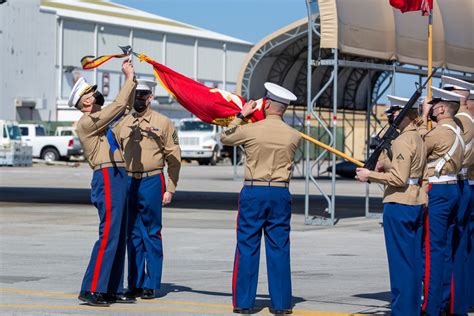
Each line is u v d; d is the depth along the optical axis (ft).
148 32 269.64
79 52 250.16
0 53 231.50
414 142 29.71
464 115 32.96
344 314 31.63
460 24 80.38
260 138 31.35
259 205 31.37
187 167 188.55
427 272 31.65
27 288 36.52
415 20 74.84
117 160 33.30
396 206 29.96
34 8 239.09
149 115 35.47
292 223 69.87
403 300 29.91
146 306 32.89
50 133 223.10
